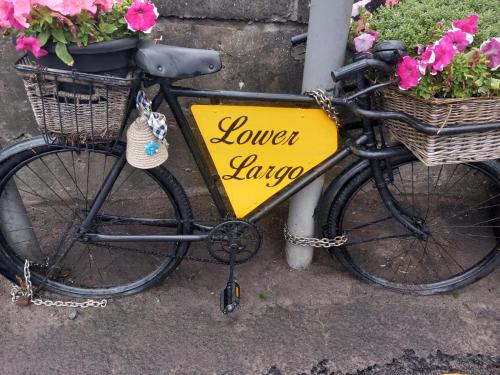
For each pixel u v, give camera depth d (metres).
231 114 2.06
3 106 2.68
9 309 2.47
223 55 2.67
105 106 1.86
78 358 2.26
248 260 2.56
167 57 1.85
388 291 2.69
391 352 2.36
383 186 2.36
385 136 2.72
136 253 2.84
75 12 1.61
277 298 2.61
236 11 2.55
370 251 2.99
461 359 2.34
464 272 2.66
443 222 3.18
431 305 2.61
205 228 2.40
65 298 2.55
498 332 2.47
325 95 2.04
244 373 2.24
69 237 2.49
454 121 1.88
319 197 2.48
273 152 2.18
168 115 2.82
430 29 2.00
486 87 1.82
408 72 1.81
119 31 1.83
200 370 2.24
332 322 2.49
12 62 2.55
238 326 2.45
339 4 1.97
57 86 1.78
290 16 2.59
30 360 2.23
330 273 2.79
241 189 2.27
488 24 2.01
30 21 1.61
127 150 2.01
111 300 2.56
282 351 2.34
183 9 2.52
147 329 2.41
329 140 2.17
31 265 2.57
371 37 2.03
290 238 2.61
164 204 3.11
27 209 3.07
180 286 2.66
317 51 2.09
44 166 2.96
